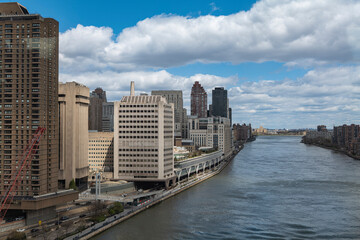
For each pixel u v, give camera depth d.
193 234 176.50
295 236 174.38
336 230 182.50
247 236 174.25
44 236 158.00
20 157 195.50
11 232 165.00
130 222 195.62
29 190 195.25
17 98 199.38
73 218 195.38
